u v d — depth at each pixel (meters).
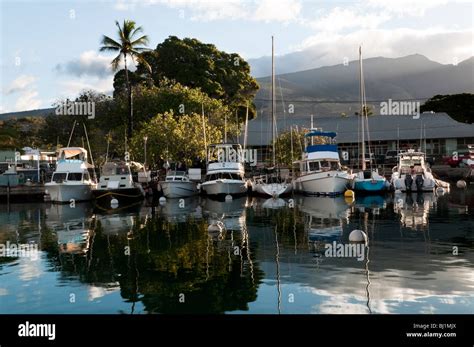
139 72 77.44
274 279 14.05
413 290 12.68
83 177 41.50
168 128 48.12
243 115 81.31
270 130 78.06
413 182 42.06
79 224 27.62
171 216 30.23
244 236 21.66
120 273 15.26
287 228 23.81
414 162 44.81
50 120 65.75
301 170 44.09
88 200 41.59
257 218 28.03
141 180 46.06
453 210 29.30
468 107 89.50
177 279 14.35
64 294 13.14
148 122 57.03
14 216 32.53
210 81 77.38
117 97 63.84
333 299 12.12
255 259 16.77
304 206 34.06
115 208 36.66
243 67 89.69
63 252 19.02
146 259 17.23
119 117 60.72
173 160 49.84
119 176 41.59
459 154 64.25
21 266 16.58
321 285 13.32
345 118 82.44
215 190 41.16
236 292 12.89
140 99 59.78
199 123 50.94
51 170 54.56
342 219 26.45
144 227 25.44
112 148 58.19
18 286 14.01
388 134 75.38
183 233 22.98
